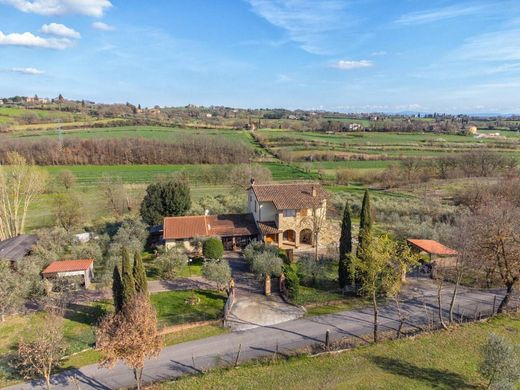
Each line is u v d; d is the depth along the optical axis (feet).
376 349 93.71
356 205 248.93
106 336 76.79
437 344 95.14
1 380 86.69
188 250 167.02
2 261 140.36
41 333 92.94
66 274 135.03
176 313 116.78
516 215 112.16
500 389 69.97
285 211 173.37
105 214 245.45
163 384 82.99
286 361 89.97
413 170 369.91
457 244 120.47
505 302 111.45
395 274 107.86
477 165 367.66
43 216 240.12
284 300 124.77
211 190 323.57
